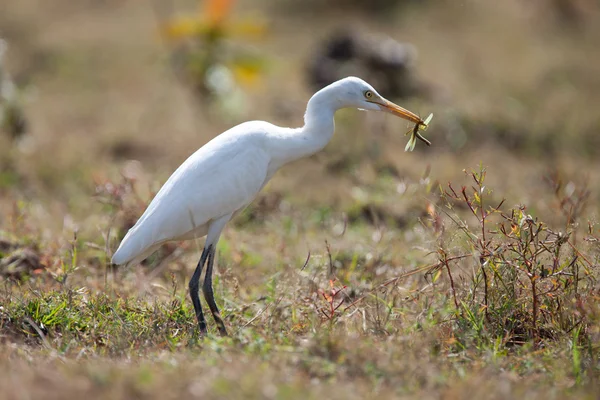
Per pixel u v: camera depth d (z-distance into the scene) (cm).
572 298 808
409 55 2267
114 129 2061
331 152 1697
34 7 3538
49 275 1020
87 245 1098
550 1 3397
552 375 707
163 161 1797
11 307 877
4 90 1783
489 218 1217
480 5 3319
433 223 958
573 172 1709
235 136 898
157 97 2423
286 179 1634
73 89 2522
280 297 905
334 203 1472
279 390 601
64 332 823
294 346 736
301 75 2480
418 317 812
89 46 2972
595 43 3112
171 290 981
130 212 1138
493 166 1761
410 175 1571
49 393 601
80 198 1512
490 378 691
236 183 882
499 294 833
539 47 3009
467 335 777
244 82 2250
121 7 3581
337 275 1004
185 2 3509
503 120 2077
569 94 2445
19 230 1167
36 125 2095
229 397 588
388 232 1209
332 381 652
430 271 877
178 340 813
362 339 736
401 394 644
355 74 2156
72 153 1817
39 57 2819
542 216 1230
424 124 929
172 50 2636
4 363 686
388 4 3297
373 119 1909
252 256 1146
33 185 1600
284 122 2017
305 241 1203
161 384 604
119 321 837
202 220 876
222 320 839
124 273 1028
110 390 600
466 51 2845
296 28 3112
